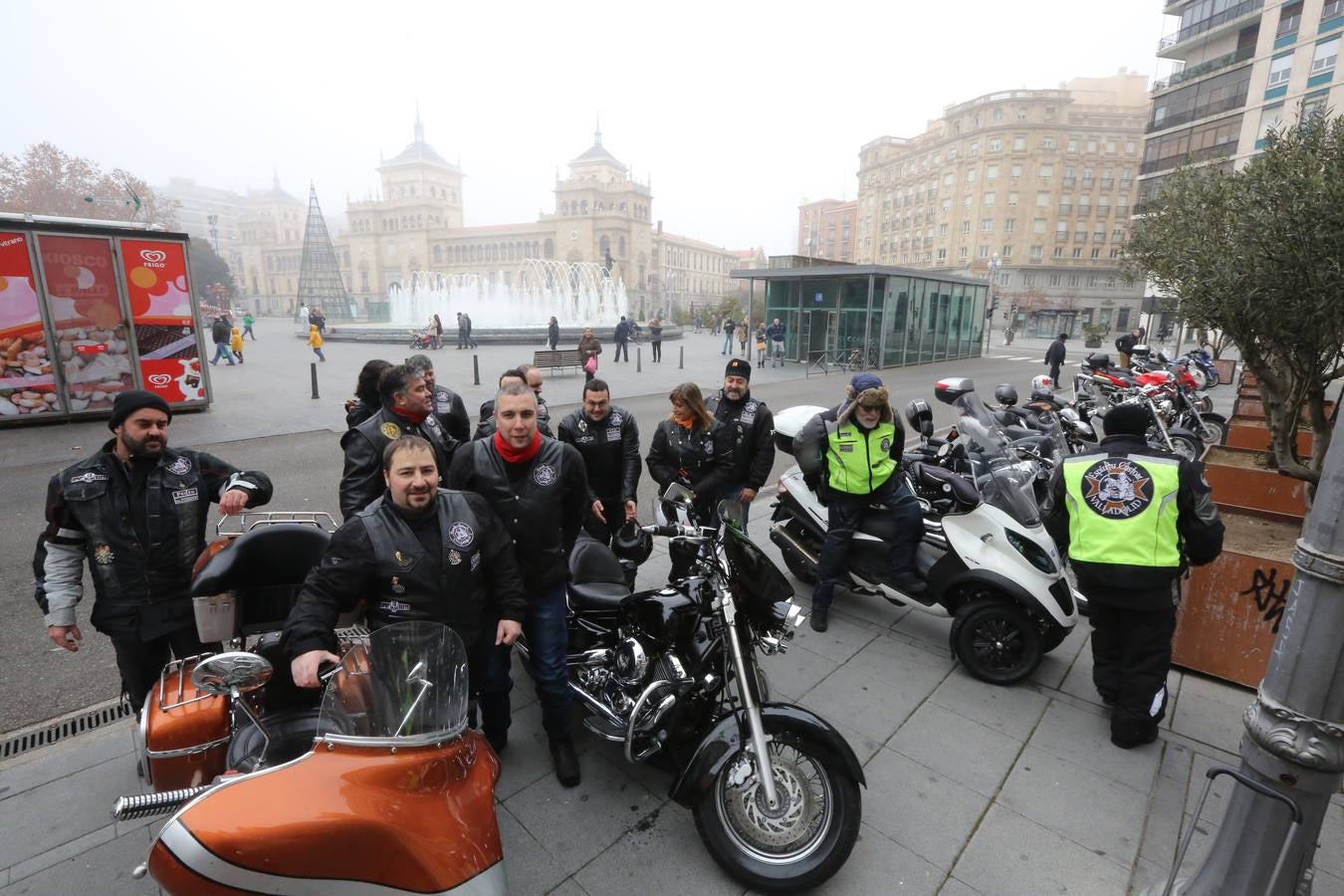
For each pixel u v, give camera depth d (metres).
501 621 2.63
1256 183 3.67
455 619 2.50
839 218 127.12
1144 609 3.12
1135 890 2.44
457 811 1.86
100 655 4.07
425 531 2.46
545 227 104.00
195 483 2.81
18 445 9.64
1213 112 37.53
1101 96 86.00
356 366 20.61
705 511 4.69
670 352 29.42
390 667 1.94
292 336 36.12
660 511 2.94
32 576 5.18
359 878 1.71
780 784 2.56
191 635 2.82
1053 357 17.52
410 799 1.79
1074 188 73.19
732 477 4.66
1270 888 1.92
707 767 2.42
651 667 2.89
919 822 2.78
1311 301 3.31
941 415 13.32
